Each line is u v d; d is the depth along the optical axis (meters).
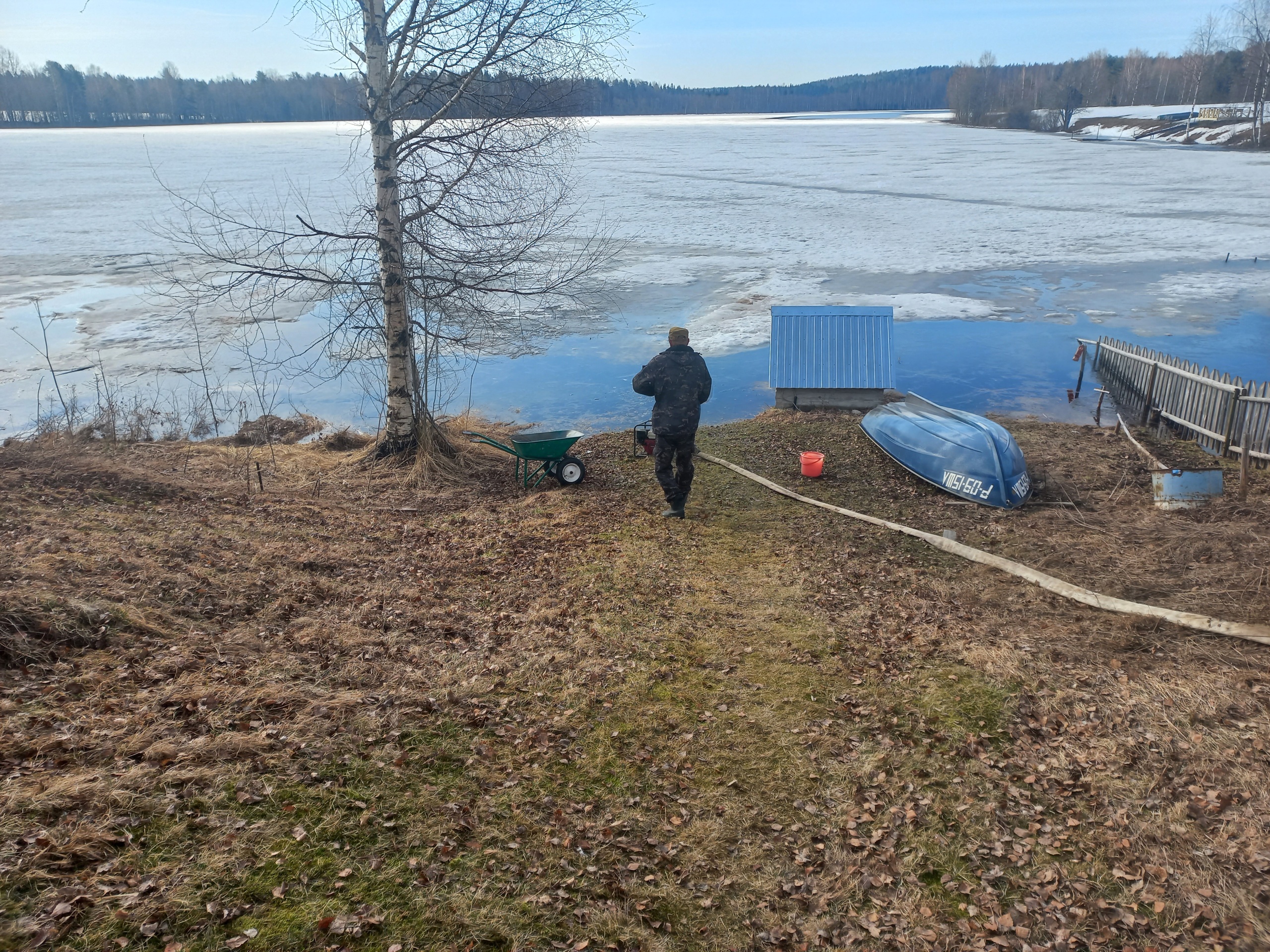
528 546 8.06
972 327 21.86
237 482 10.05
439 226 11.72
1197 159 74.06
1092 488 10.77
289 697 4.69
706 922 3.66
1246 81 94.44
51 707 4.19
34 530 6.65
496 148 10.64
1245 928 3.66
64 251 32.88
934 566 8.05
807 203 48.66
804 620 6.61
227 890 3.31
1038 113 138.38
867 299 25.42
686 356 8.88
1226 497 9.72
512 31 10.15
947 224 40.16
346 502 9.57
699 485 10.70
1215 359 18.08
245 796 3.82
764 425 13.94
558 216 43.44
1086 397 16.12
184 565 6.35
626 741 4.88
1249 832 4.20
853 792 4.57
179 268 29.58
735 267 30.73
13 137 134.00
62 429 12.70
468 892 3.58
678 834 4.19
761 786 4.59
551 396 17.17
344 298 22.77
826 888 3.91
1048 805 4.50
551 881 3.75
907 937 3.65
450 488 10.52
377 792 4.07
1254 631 6.22
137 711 4.30
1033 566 7.89
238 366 19.20
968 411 15.45
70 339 21.14
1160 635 6.41
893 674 5.79
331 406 16.94
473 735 4.73
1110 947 3.60
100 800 3.57
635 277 29.12
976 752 4.92
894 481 11.14
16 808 3.42
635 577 7.31
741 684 5.60
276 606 5.99
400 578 7.03
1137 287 26.12
